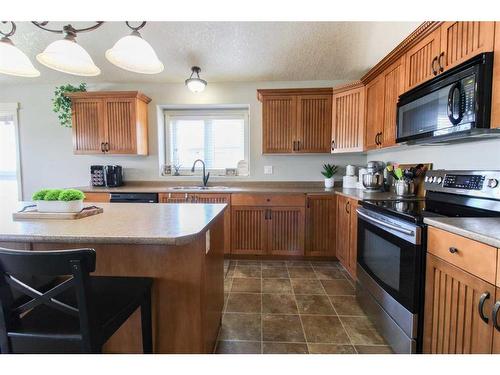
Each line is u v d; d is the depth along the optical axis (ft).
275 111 10.73
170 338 4.26
